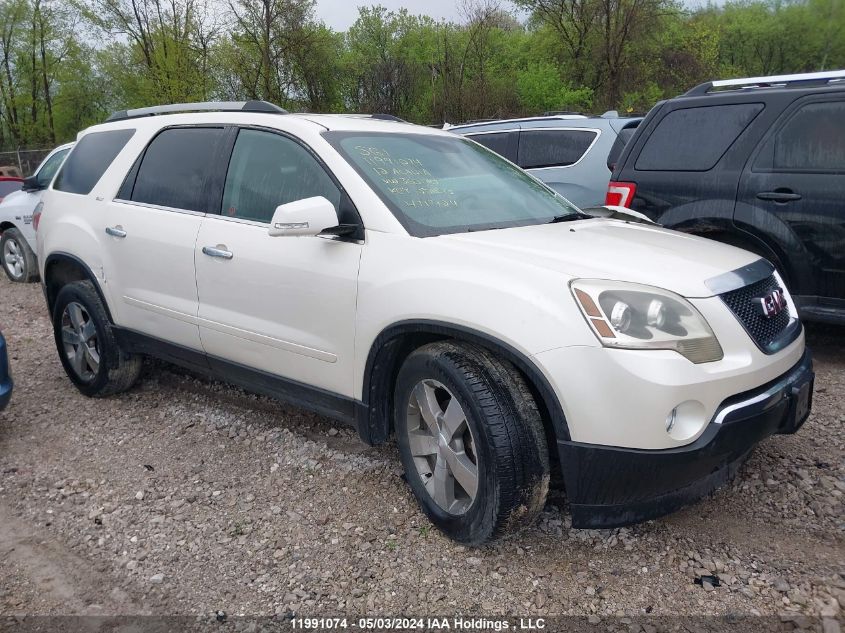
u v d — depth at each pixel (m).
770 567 2.91
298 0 29.27
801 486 3.50
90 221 4.77
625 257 3.00
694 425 2.68
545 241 3.19
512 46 32.22
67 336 5.05
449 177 3.81
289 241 3.60
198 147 4.27
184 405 4.84
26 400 5.06
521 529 2.98
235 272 3.81
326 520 3.34
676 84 30.59
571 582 2.86
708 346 2.75
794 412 3.03
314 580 2.92
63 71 40.53
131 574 3.01
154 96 27.69
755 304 2.99
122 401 4.96
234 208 3.96
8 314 8.13
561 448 2.72
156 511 3.49
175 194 4.30
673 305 2.74
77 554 3.16
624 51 28.59
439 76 27.02
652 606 2.70
